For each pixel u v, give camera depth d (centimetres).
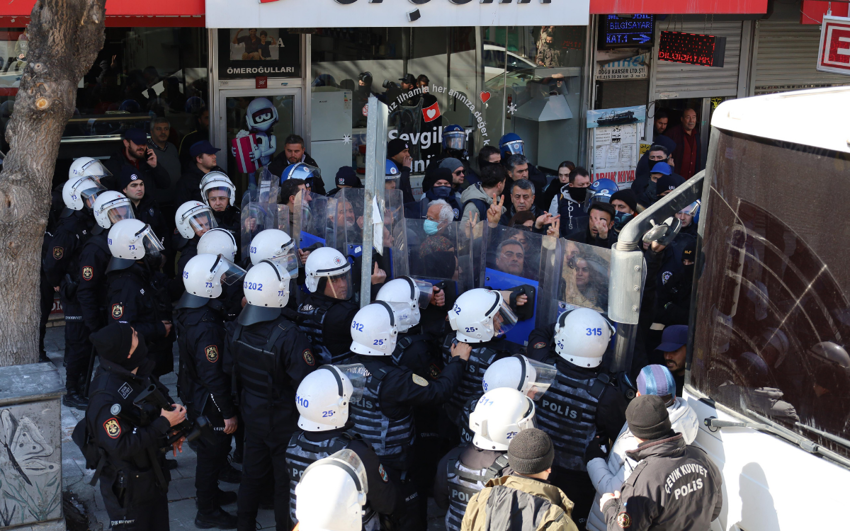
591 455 414
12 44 796
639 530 317
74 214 642
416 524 447
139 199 697
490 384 388
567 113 1043
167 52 870
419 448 496
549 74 1023
